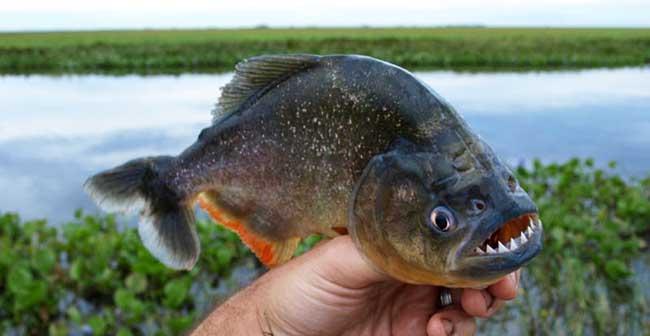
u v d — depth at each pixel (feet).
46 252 3.73
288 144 1.21
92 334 3.30
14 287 3.42
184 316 3.44
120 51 21.91
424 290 1.38
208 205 1.31
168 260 1.29
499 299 1.25
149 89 14.43
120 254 4.07
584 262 4.00
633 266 4.05
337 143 1.16
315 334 1.34
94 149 8.29
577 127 9.26
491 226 1.00
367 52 22.17
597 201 5.00
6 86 15.20
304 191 1.21
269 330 1.33
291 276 1.31
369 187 1.11
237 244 4.22
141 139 8.83
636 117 9.95
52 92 13.98
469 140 1.07
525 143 8.31
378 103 1.13
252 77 1.25
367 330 1.37
